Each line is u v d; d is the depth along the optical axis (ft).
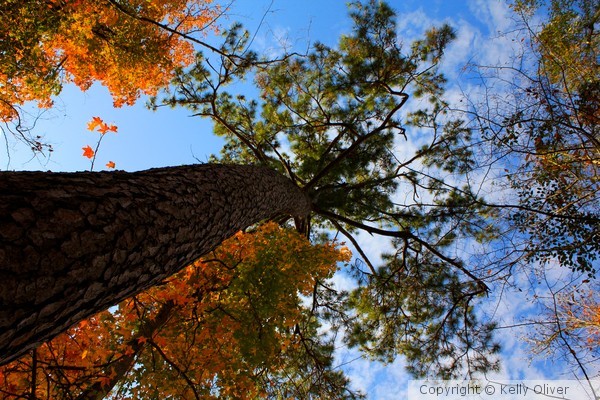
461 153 19.19
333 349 19.76
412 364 19.07
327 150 21.75
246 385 10.78
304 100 23.70
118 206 5.11
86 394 8.27
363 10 21.84
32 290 3.70
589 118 13.08
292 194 16.15
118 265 4.91
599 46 14.65
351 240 22.00
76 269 4.20
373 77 22.62
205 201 7.66
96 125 8.57
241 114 24.13
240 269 11.84
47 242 3.90
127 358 9.54
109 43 19.70
